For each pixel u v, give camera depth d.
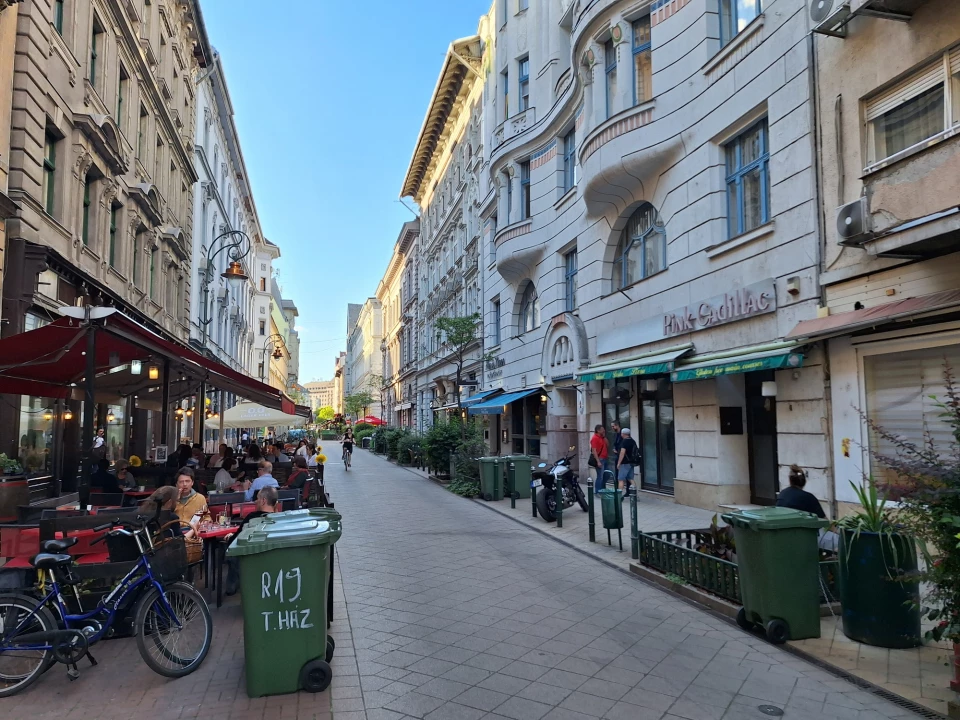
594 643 5.60
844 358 8.99
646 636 5.77
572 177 19.97
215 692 4.59
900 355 8.23
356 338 116.00
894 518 5.29
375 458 38.91
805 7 9.77
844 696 4.51
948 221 6.89
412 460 30.12
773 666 5.06
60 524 6.17
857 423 8.73
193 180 27.59
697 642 5.61
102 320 7.12
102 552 6.31
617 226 16.52
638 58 14.84
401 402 57.88
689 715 4.23
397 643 5.63
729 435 12.18
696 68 12.70
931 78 7.88
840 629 5.76
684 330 12.81
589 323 17.91
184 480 7.79
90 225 15.70
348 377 132.88
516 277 23.92
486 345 28.23
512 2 23.30
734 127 11.66
